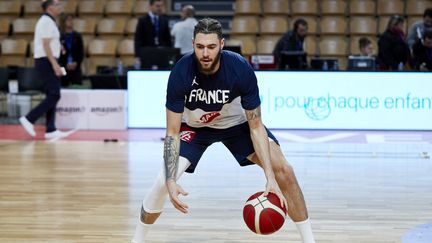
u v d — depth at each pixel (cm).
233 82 543
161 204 582
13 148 1280
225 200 833
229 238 661
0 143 1348
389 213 765
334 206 799
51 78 1391
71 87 1670
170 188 535
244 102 552
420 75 1445
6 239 654
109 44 1936
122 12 2039
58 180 961
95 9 2052
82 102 1541
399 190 896
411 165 1098
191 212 770
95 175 999
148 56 1488
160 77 1495
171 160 546
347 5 2022
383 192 883
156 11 1559
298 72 1456
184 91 545
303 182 950
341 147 1277
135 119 1514
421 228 697
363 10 1988
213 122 573
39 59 1377
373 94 1455
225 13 2114
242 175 1005
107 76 1592
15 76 1688
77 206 797
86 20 2003
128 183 939
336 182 950
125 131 1504
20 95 1650
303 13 2000
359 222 722
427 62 1560
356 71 1450
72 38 1675
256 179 972
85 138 1410
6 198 842
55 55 1382
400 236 665
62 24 1664
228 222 724
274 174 560
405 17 1972
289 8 2027
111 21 2006
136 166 1078
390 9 1980
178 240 655
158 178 567
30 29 1998
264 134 555
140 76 1502
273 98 1466
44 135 1464
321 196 855
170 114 553
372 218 741
